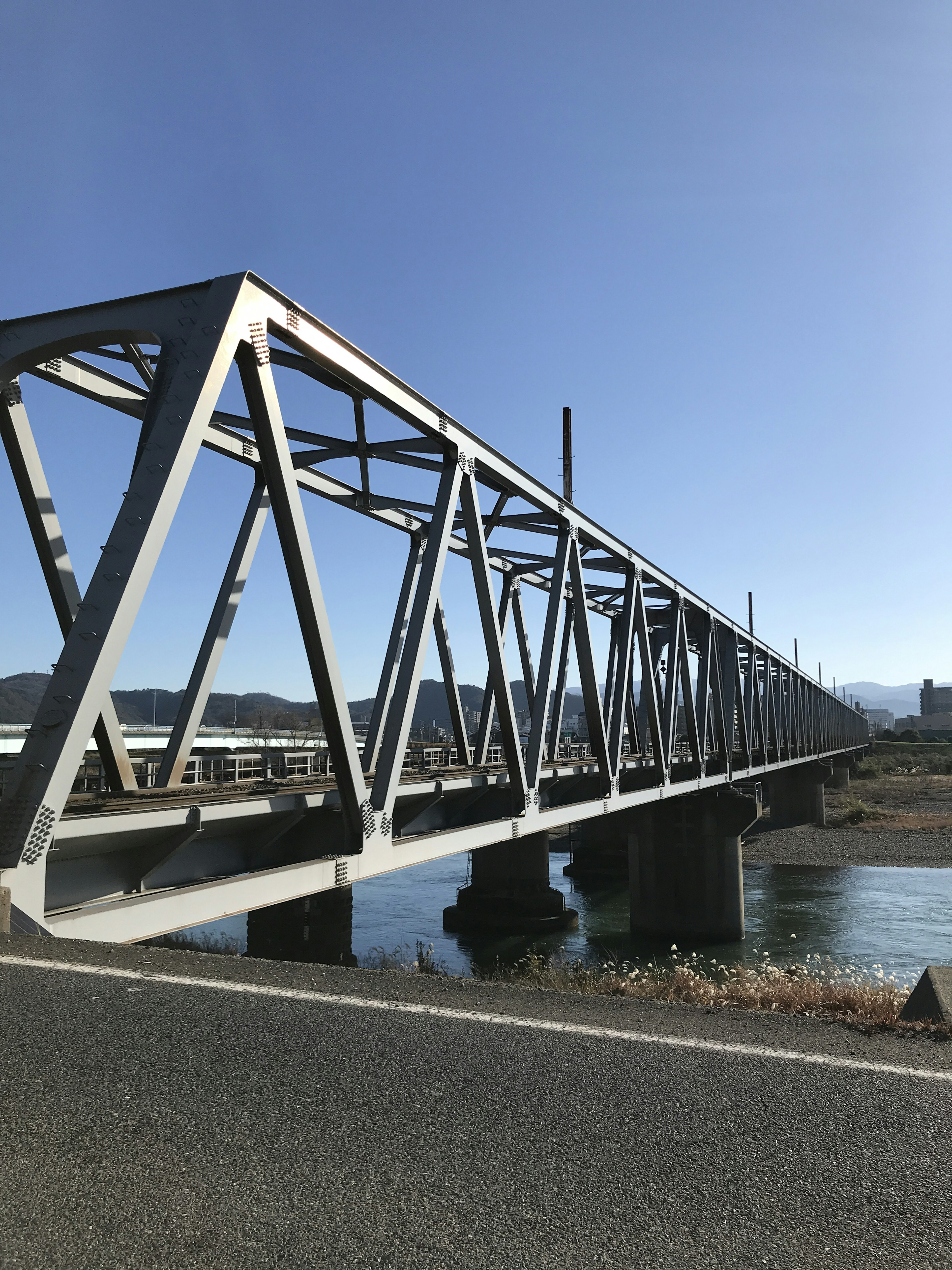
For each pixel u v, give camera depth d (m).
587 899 43.84
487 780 19.45
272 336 11.50
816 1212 3.32
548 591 33.03
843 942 30.81
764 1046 5.08
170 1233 3.09
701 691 38.09
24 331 11.70
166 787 13.79
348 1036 4.95
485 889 36.84
